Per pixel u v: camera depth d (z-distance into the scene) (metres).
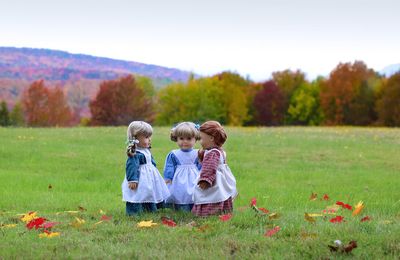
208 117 72.56
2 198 9.38
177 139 7.52
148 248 5.19
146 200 7.05
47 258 4.85
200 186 6.86
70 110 79.06
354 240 5.39
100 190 11.03
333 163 16.00
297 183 12.11
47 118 72.56
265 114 75.56
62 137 21.89
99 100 73.00
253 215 6.79
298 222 6.37
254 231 5.87
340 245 5.08
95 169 14.12
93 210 8.00
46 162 15.08
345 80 70.31
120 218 6.93
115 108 72.12
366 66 72.94
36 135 22.56
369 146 20.56
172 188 7.41
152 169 7.20
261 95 75.69
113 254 4.96
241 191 10.64
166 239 5.50
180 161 7.46
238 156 17.00
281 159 16.69
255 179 12.79
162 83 95.56
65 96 84.12
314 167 15.11
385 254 5.04
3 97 82.38
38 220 6.18
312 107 72.38
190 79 76.31
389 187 11.52
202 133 7.02
